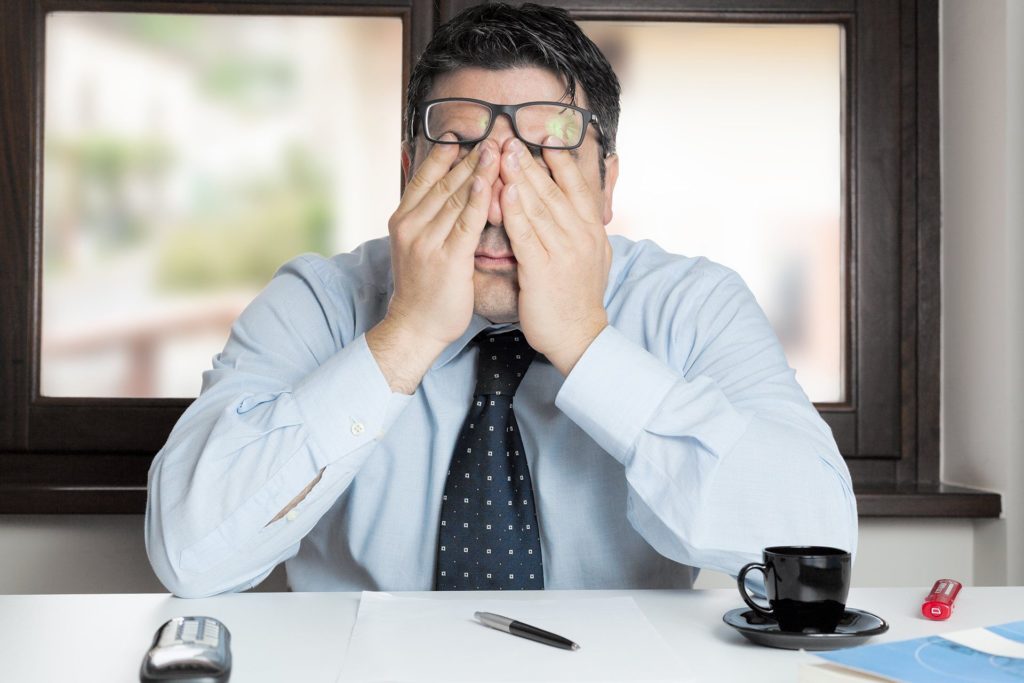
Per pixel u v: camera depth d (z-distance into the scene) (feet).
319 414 3.13
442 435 3.68
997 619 2.68
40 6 5.64
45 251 5.71
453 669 2.17
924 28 5.91
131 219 5.74
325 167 5.80
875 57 5.90
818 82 5.96
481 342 3.75
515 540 3.47
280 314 4.00
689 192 5.92
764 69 5.94
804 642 2.32
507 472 3.54
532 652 2.30
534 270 3.23
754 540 2.98
